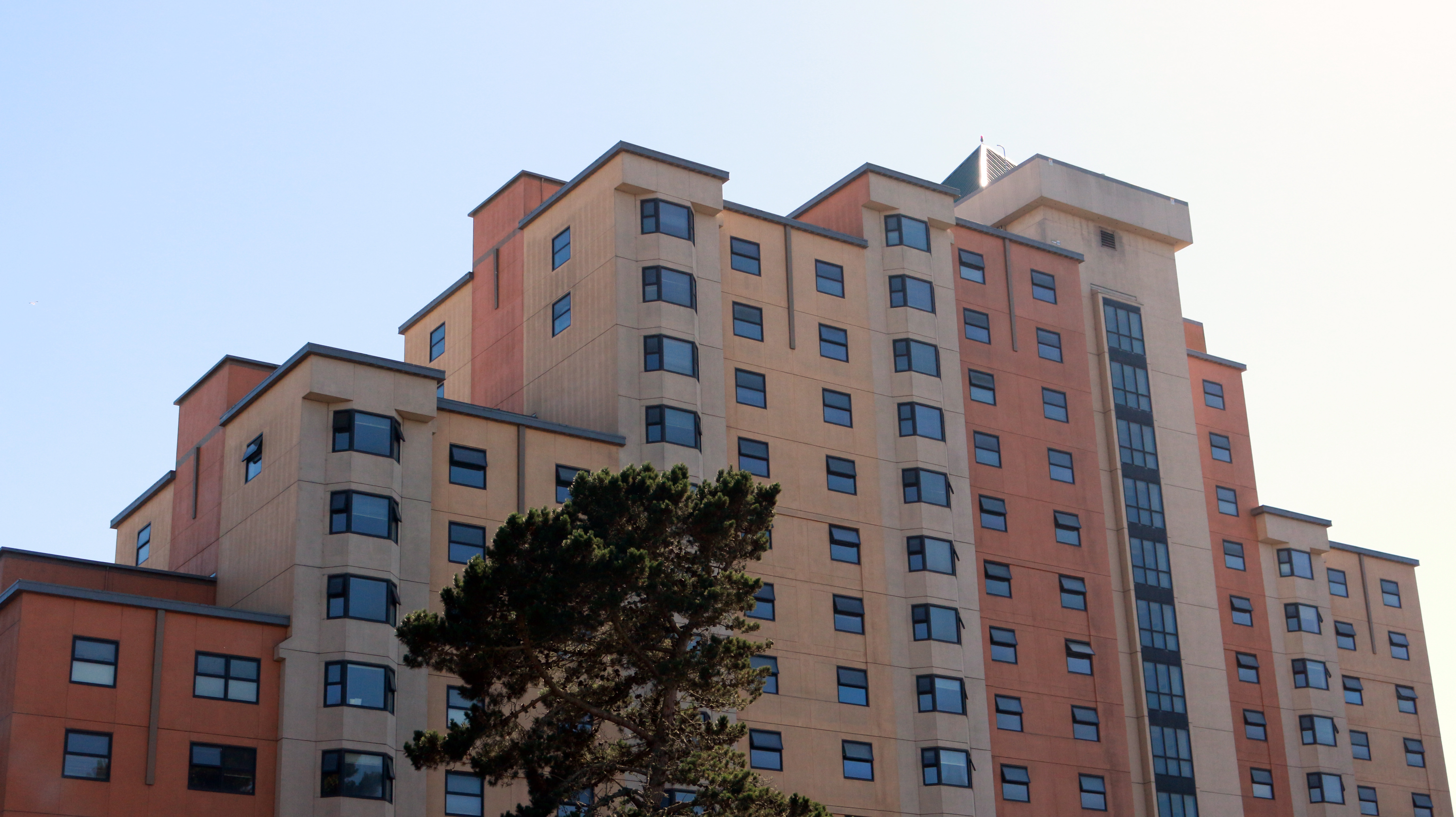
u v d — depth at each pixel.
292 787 49.75
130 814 47.44
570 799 43.19
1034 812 65.31
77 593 48.66
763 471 63.00
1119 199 80.75
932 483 66.44
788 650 60.97
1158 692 72.06
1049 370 73.81
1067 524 71.38
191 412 65.19
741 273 65.44
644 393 60.88
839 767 60.47
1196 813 71.00
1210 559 76.88
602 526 42.94
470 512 56.25
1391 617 90.75
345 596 52.22
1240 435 85.12
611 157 63.84
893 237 69.88
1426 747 88.88
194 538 61.47
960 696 63.72
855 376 66.81
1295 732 80.31
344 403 54.72
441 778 52.53
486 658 41.12
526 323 66.94
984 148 89.38
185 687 49.47
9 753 46.22
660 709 43.38
